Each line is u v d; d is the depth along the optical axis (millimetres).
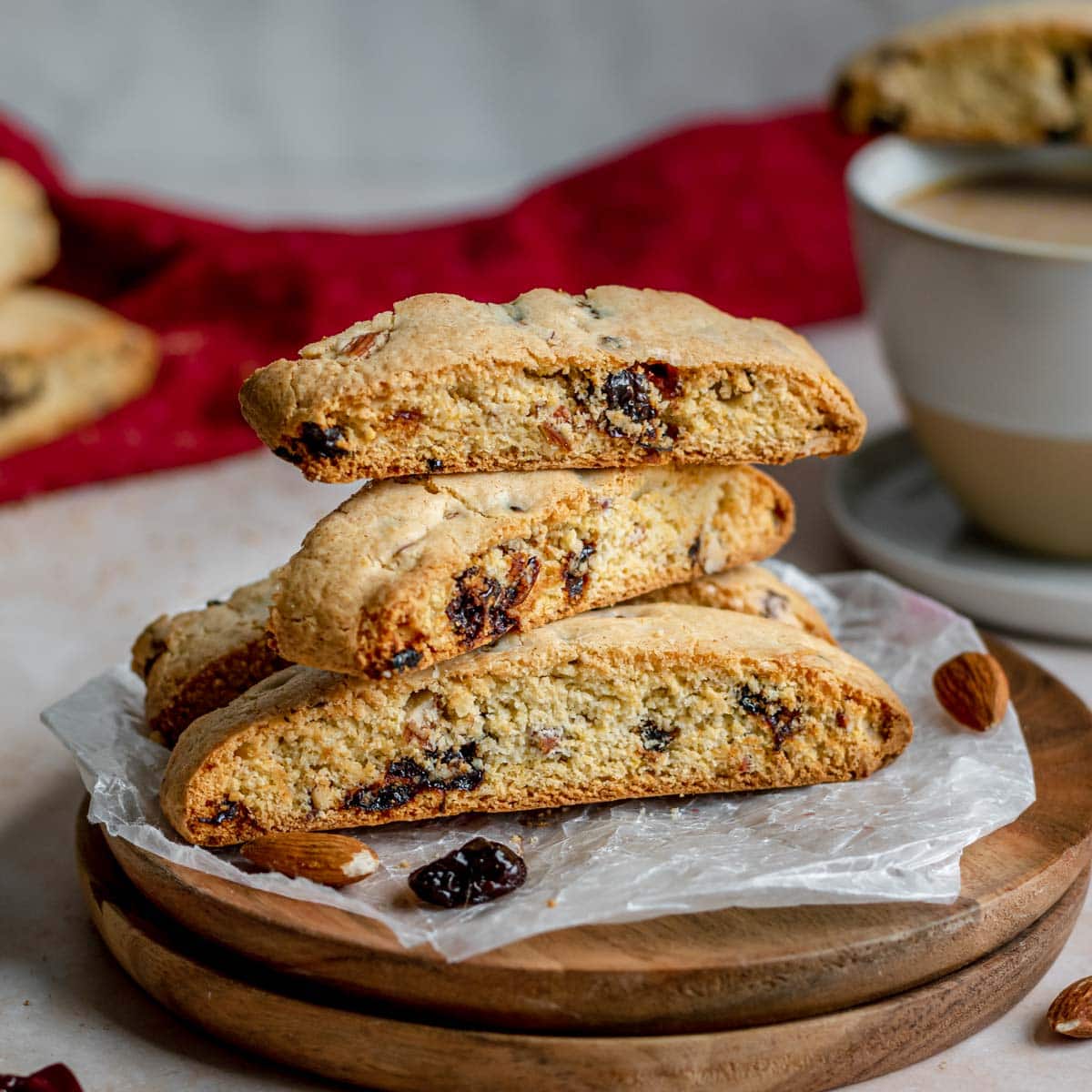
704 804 549
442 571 528
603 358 544
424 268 814
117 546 717
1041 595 644
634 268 824
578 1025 498
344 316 799
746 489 574
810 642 560
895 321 661
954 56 709
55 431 774
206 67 1064
